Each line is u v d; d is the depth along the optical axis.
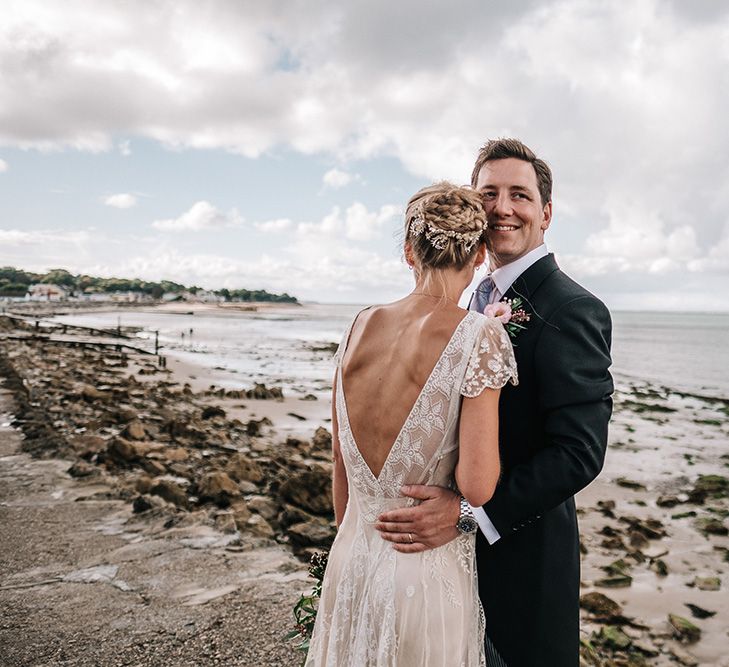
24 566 4.78
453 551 1.87
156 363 30.77
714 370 34.50
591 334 1.93
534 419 2.00
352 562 1.91
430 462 1.78
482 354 1.74
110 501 6.61
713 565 6.49
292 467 9.98
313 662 2.00
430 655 1.75
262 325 91.31
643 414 18.16
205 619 3.85
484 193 2.20
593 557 6.65
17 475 7.61
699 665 4.48
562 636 1.97
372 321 1.94
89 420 12.22
